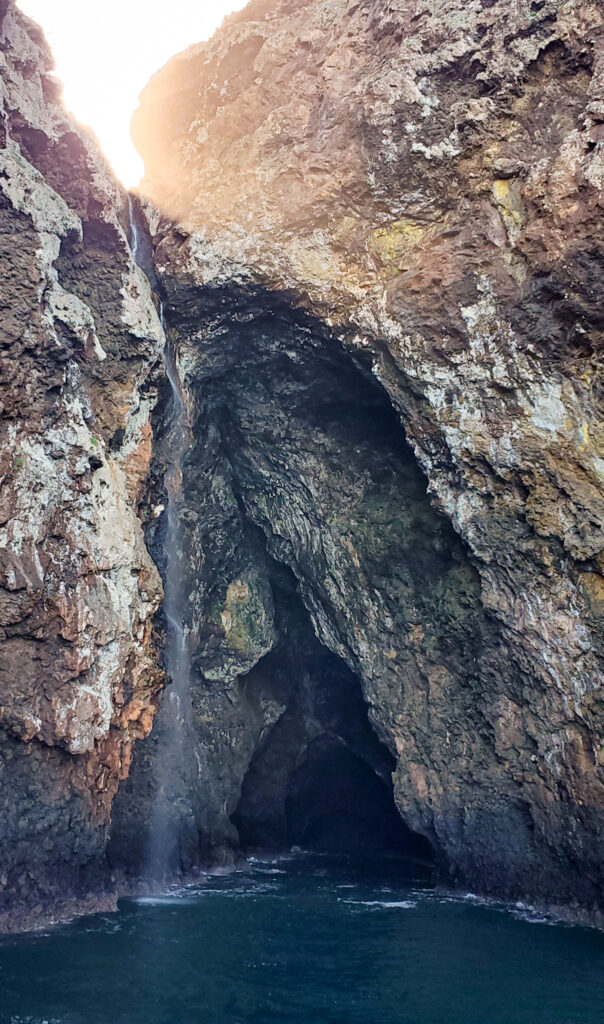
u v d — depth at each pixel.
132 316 19.16
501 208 18.50
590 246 16.67
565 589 17.64
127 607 17.34
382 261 20.09
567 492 17.33
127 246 19.72
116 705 16.88
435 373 19.03
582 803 17.25
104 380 18.67
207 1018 11.00
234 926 15.80
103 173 19.58
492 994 12.27
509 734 18.98
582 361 17.22
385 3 20.94
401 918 16.95
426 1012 11.49
